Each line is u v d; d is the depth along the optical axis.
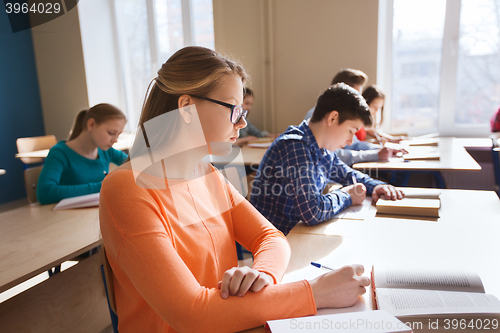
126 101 4.45
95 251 1.42
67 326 1.20
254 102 3.61
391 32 3.26
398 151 2.20
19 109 4.10
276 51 3.44
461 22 3.05
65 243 1.13
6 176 3.96
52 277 1.16
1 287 0.87
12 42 4.00
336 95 1.29
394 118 3.42
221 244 0.79
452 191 1.44
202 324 0.58
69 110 4.26
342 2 3.14
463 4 3.02
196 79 0.70
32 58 4.23
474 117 3.17
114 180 0.66
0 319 1.00
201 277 0.72
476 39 3.04
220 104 0.72
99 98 4.25
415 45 3.22
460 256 0.83
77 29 4.03
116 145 2.89
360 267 0.73
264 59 3.48
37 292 1.11
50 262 0.99
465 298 0.63
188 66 0.71
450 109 3.22
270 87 3.51
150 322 0.68
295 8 3.30
